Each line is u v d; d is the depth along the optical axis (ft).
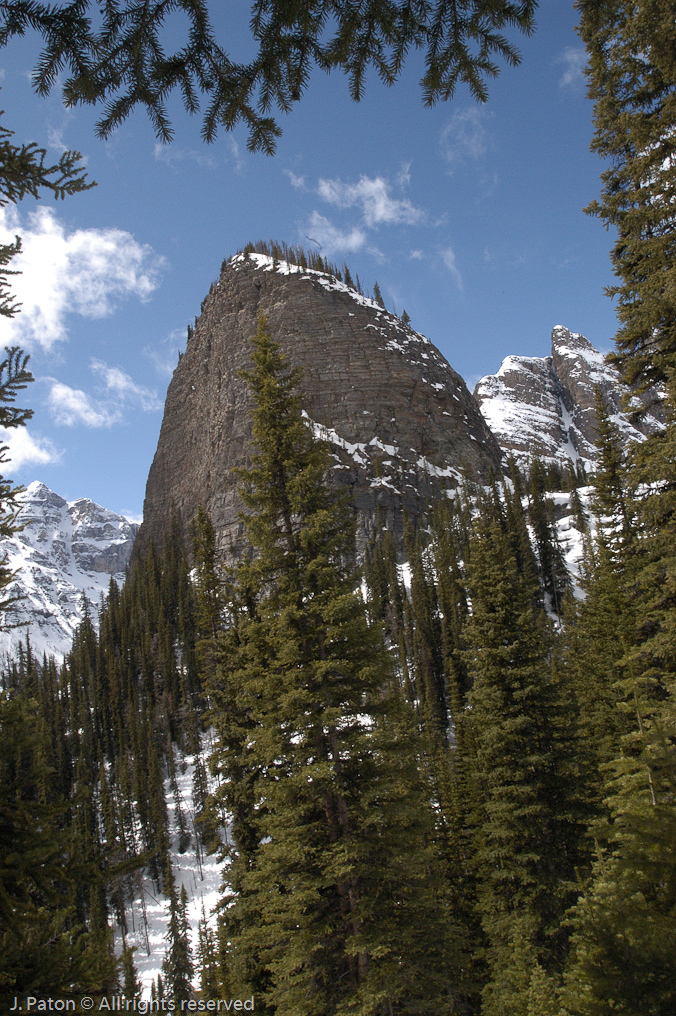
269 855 49.96
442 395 526.16
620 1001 18.19
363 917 48.08
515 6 15.12
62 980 20.89
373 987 44.32
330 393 501.15
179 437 632.79
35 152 22.93
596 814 65.72
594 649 94.89
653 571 50.19
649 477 46.98
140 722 283.59
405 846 51.06
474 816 95.30
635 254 46.80
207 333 629.51
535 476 401.08
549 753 69.10
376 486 429.79
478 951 69.92
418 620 239.30
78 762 256.93
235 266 621.31
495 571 77.97
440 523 359.87
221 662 80.33
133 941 183.52
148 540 595.06
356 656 54.80
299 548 58.44
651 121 43.04
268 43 15.71
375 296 625.41
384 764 53.47
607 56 44.11
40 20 14.28
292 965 46.68
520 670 71.41
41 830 22.30
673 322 45.96
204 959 103.45
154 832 218.18
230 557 413.39
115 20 14.46
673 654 49.60
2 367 27.50
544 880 63.62
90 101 15.80
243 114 17.03
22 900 21.59
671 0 36.45
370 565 313.12
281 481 60.85
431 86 16.94
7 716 23.09
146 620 368.07
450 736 189.16
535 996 44.91
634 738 36.81
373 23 15.60
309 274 575.79
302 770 49.49
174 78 15.90
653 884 21.11
